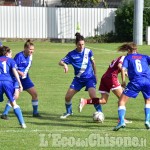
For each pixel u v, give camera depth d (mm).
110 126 19062
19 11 76938
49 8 77250
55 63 46219
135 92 18156
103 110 22922
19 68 21125
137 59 18391
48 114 22047
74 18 77438
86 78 20906
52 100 26016
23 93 28578
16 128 18484
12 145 15734
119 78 35031
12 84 18688
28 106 24250
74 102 25516
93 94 20625
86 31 77750
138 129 18344
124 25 75562
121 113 17953
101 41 76438
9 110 22750
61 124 19484
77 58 20891
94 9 77375
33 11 76938
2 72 18703
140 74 18188
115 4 90625
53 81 34062
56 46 68000
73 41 77625
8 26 76875
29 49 21141
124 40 76562
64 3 86375
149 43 72188
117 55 54625
